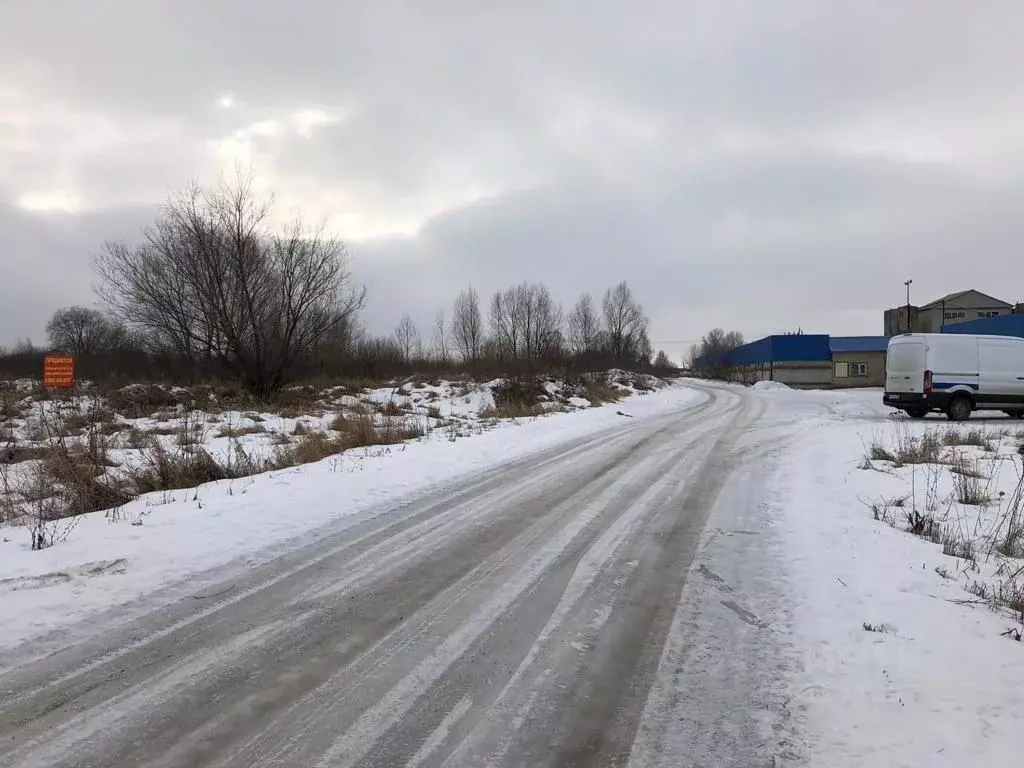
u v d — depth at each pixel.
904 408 17.92
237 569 5.22
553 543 5.96
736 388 44.47
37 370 29.52
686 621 4.12
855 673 3.33
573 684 3.34
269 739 2.82
